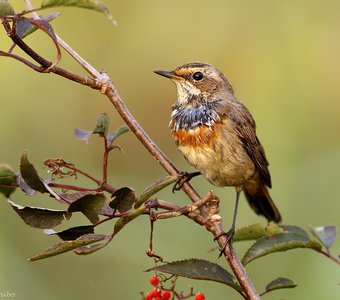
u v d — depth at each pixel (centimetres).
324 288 1056
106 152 670
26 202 1147
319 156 1272
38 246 1118
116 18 1491
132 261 1110
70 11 1476
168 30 1488
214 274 650
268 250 679
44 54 1452
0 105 1365
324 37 1439
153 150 749
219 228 681
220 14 1491
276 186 1230
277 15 1466
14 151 1331
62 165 667
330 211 1178
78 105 1419
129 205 604
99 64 1481
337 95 1401
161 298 662
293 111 1395
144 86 1481
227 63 1466
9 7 595
